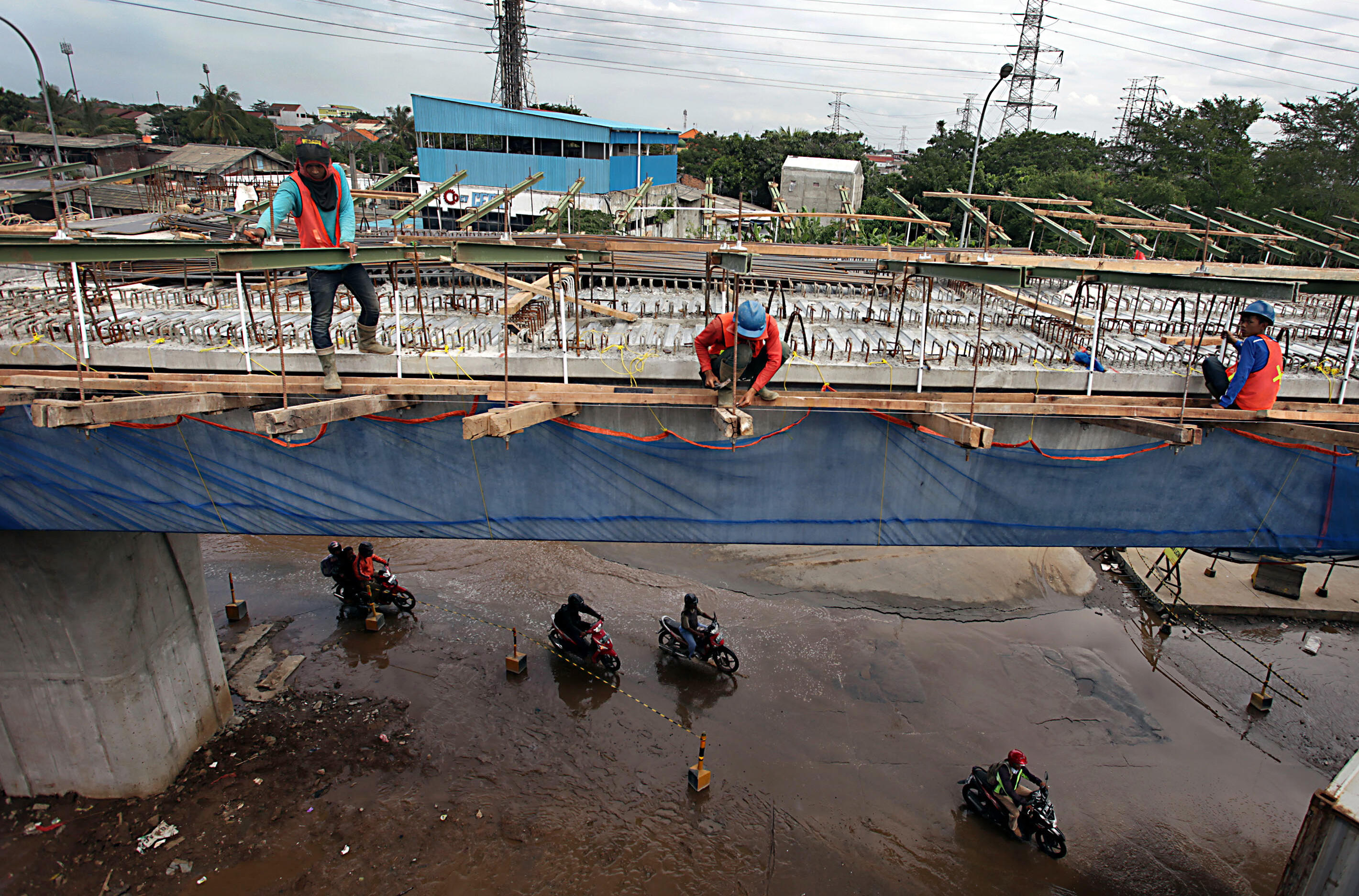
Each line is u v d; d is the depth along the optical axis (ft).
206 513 24.07
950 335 27.68
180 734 33.22
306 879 28.66
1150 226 34.37
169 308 28.68
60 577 27.32
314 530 24.18
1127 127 145.38
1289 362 25.12
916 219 35.17
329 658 41.57
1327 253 35.83
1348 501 23.11
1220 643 44.86
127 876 28.63
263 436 22.76
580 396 20.33
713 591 49.34
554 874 29.12
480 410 21.93
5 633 28.45
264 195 32.19
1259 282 18.30
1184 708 39.34
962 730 37.32
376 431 22.48
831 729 37.22
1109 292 40.29
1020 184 100.07
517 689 39.37
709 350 20.21
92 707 29.86
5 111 189.78
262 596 47.50
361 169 179.22
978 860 30.30
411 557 52.60
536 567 51.60
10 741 30.63
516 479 23.18
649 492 23.29
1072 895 28.99
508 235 25.82
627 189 117.70
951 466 22.85
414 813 31.60
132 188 72.74
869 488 23.22
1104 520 23.89
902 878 29.43
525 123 108.17
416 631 44.14
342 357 21.98
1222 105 125.70
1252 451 22.77
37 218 59.47
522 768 34.12
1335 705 39.50
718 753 35.42
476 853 29.86
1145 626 46.60
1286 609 47.16
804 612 47.09
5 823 30.68
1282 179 95.14
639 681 40.32
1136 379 22.86
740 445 22.57
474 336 25.02
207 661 35.04
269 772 33.47
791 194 120.57
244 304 24.22
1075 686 40.81
